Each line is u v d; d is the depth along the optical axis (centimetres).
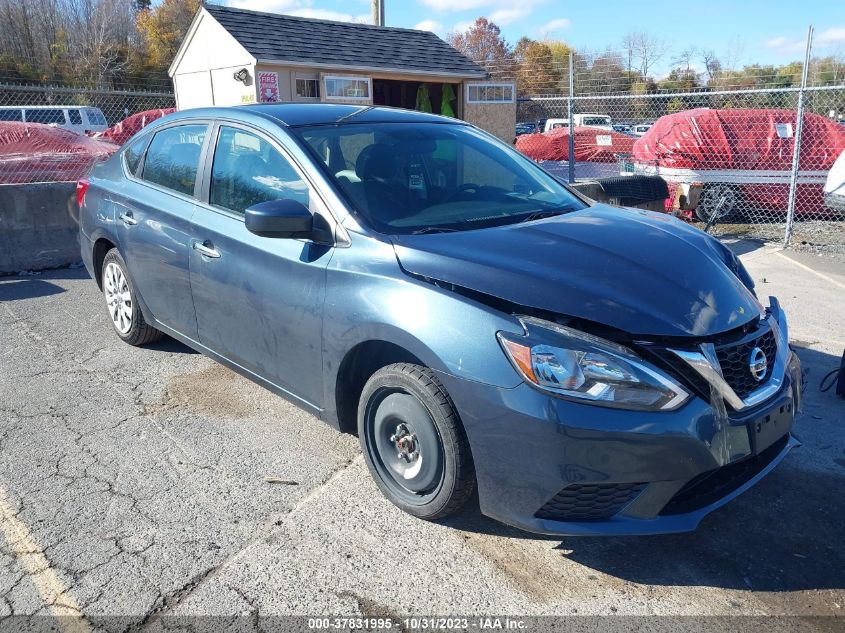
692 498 273
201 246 398
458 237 317
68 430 394
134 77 3709
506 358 263
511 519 272
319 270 328
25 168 966
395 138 389
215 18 1447
